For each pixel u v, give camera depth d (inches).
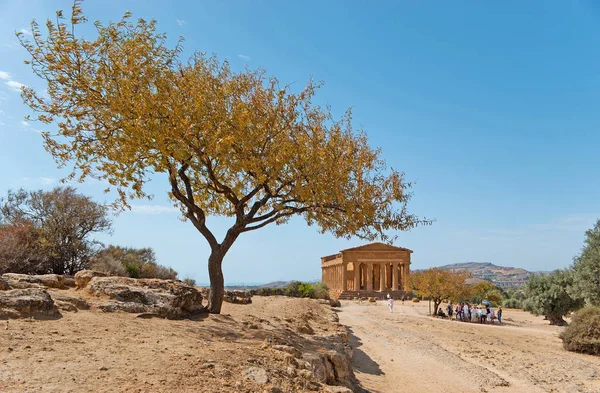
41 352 279.7
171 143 542.3
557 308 1721.2
